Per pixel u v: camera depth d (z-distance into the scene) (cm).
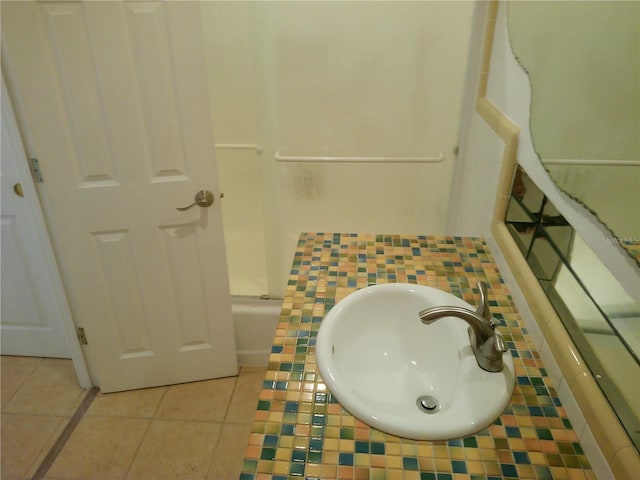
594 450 75
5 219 185
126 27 134
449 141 203
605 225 78
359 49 190
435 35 184
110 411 193
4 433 183
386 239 145
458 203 199
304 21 188
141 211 163
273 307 206
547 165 104
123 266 173
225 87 227
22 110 144
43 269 195
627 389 71
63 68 136
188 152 156
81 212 159
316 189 219
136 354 194
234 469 171
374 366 111
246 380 209
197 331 194
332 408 86
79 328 186
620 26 73
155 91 145
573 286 91
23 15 127
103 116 145
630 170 69
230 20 211
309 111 205
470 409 85
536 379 93
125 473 169
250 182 252
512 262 120
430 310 92
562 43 98
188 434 184
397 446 79
